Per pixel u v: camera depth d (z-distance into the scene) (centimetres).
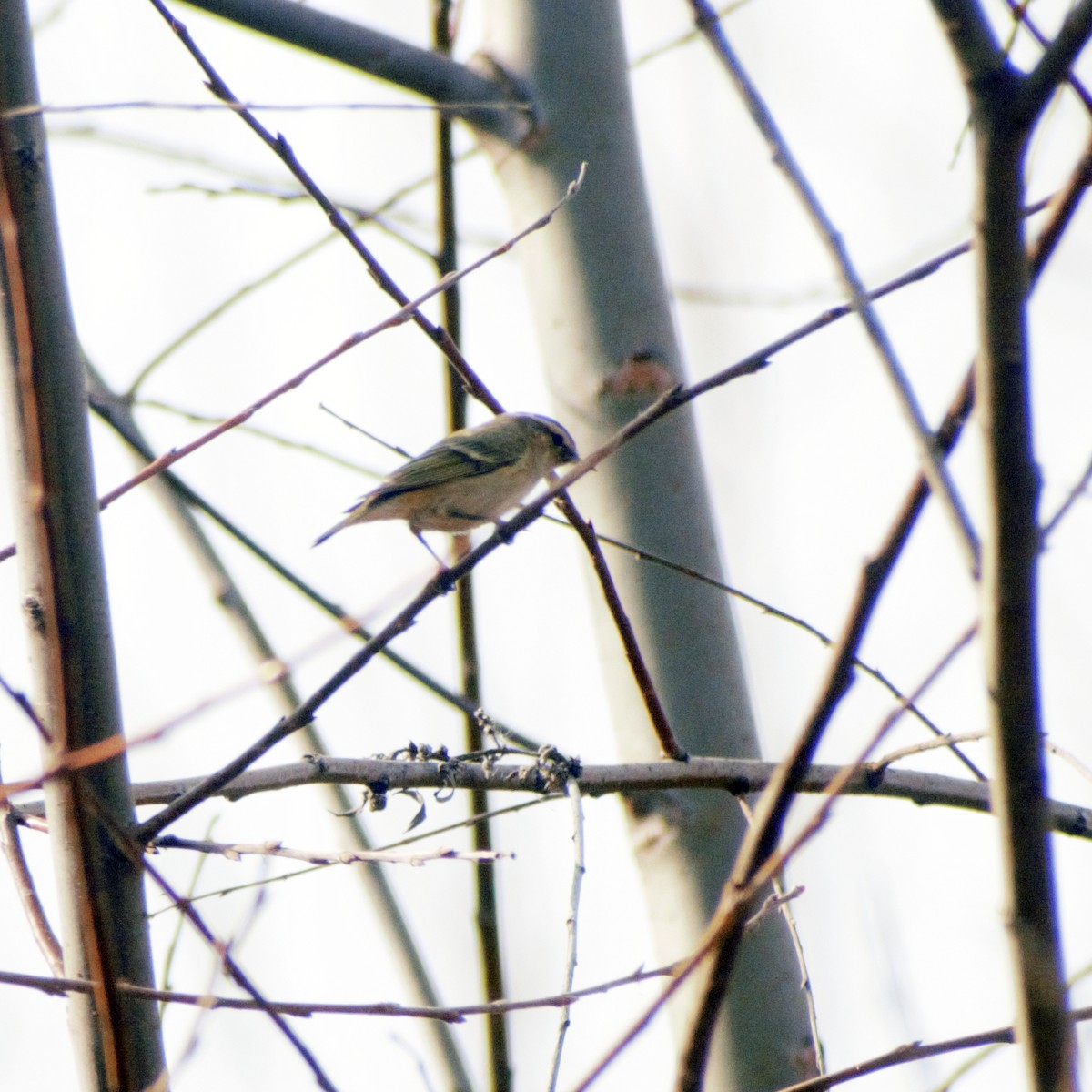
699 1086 542
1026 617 486
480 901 1055
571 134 1093
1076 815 903
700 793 1003
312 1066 637
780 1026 941
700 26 579
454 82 1085
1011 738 493
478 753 902
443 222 1127
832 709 516
